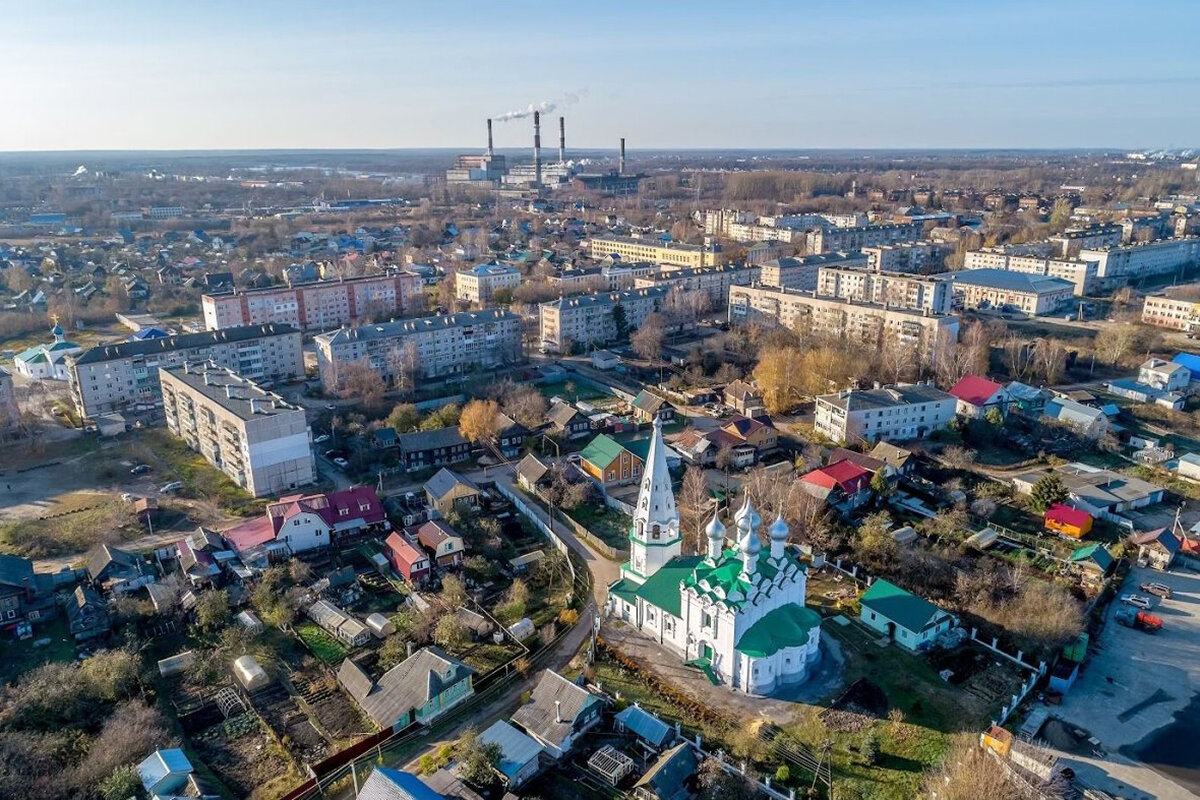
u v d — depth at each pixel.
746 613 101.44
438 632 112.94
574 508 156.50
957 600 120.88
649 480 116.69
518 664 108.75
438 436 179.25
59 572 131.50
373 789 77.44
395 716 97.38
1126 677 106.69
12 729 95.19
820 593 124.94
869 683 103.50
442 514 149.12
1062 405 196.38
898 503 155.00
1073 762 91.75
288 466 165.12
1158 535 136.88
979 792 81.19
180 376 187.88
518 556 139.12
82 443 191.12
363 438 186.88
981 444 182.88
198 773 90.31
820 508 145.62
